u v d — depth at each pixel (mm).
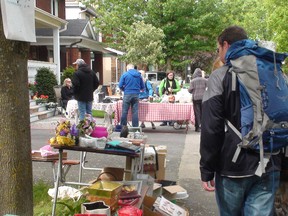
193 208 4926
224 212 2744
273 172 2621
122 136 4867
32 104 15219
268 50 2621
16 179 2961
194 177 6387
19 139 2977
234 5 28781
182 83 24844
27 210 3062
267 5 32031
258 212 2605
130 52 25141
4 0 2705
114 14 27969
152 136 10859
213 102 2605
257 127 2521
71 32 23578
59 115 16000
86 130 3994
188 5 26641
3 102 2908
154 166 5180
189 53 28234
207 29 27719
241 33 2812
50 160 4695
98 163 7234
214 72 2715
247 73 2566
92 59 31109
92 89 10367
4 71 2893
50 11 21516
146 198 4023
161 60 26969
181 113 11609
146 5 27922
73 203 4328
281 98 2580
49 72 17062
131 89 10766
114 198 3609
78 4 31094
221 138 2629
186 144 9586
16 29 2814
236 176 2602
